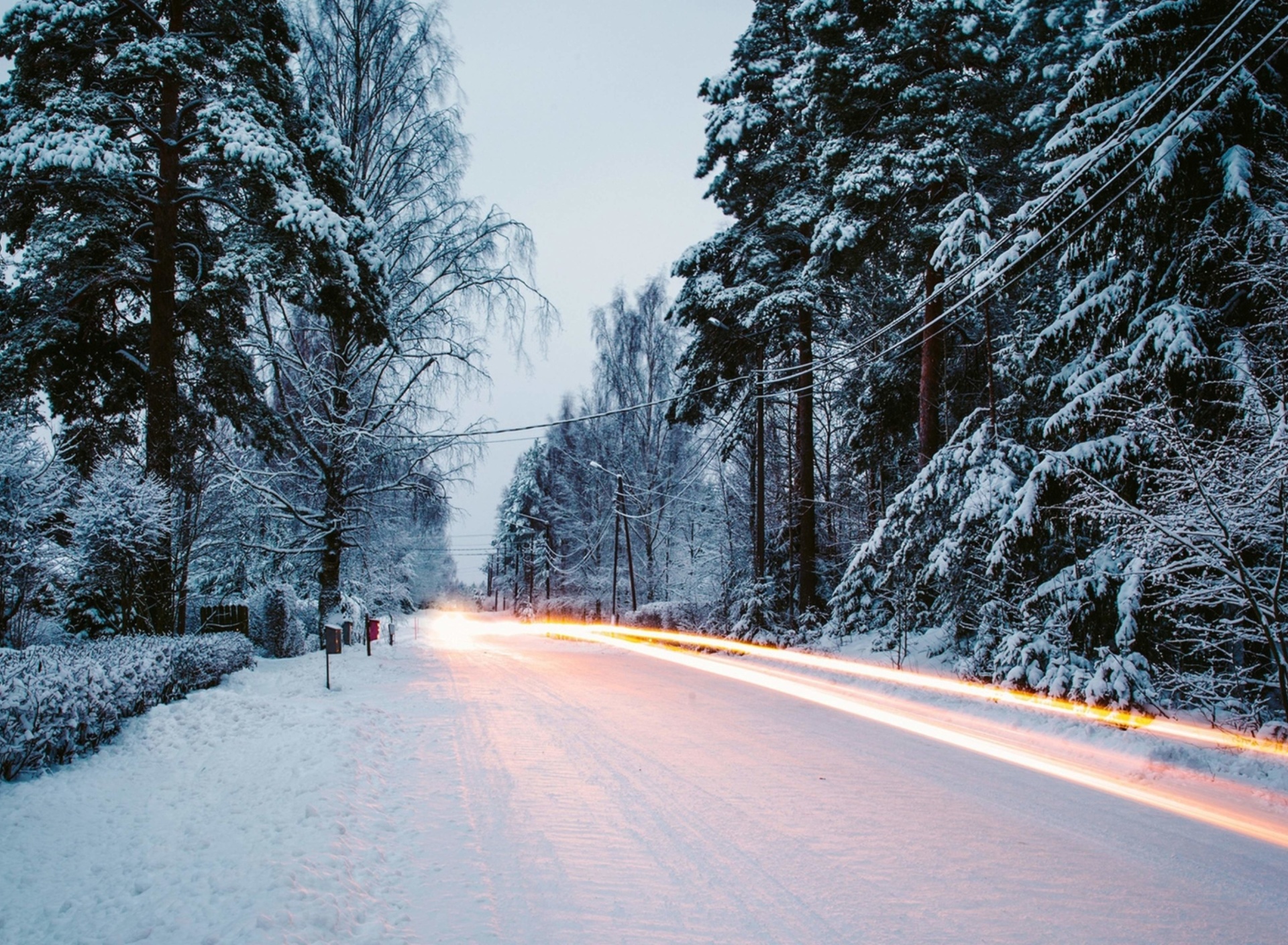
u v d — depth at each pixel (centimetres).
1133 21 1114
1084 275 1373
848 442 2623
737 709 1244
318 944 382
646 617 3506
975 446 1540
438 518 2452
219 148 1583
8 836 547
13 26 1502
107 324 1742
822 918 455
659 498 4106
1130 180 1124
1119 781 798
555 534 6291
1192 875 534
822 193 2355
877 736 1021
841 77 1948
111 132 1488
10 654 865
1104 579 1109
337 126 2258
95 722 777
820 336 2684
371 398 2283
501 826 611
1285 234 938
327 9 2255
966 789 752
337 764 713
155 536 1411
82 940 395
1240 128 1051
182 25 1716
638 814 650
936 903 479
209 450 1758
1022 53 2295
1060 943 429
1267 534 841
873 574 2036
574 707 1223
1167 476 945
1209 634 934
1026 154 2056
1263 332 1026
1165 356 1034
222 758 760
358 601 2784
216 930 387
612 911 459
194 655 1149
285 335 2258
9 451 1188
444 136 2314
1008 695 1168
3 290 1595
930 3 1848
